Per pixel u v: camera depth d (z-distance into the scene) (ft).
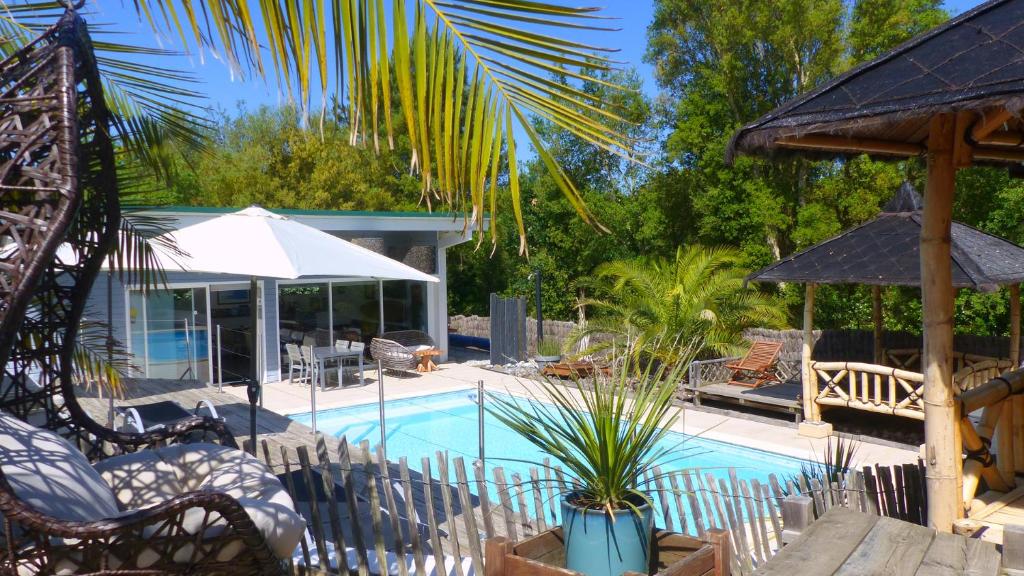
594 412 12.69
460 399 50.24
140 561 9.10
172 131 17.63
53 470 9.51
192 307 51.60
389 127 7.79
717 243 86.58
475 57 7.73
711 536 12.20
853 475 17.11
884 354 48.29
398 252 62.59
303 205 110.01
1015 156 16.55
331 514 13.79
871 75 12.88
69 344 13.66
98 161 12.86
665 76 89.20
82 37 11.25
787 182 82.07
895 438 37.50
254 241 26.25
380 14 7.75
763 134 13.34
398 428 43.55
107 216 13.20
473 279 103.86
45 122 9.44
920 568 10.76
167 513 8.95
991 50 11.54
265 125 120.47
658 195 90.48
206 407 26.45
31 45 10.30
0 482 8.20
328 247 27.73
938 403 14.07
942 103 10.94
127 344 48.67
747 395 42.57
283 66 8.14
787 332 55.72
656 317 52.11
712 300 52.65
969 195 72.64
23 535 8.50
